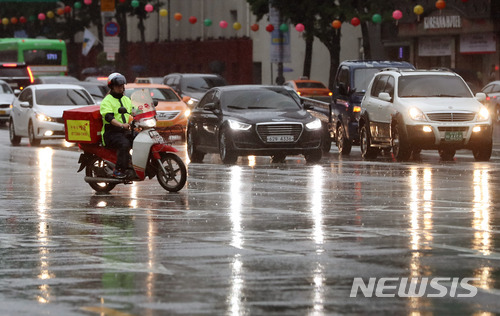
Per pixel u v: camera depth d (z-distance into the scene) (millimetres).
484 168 52438
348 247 25969
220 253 25250
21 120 79875
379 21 117625
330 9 121125
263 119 56406
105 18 126500
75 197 39688
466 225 30188
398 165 55031
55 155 66312
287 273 22344
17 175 50438
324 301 19422
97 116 41000
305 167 54125
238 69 183000
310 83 130875
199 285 21094
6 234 29266
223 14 186750
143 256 24984
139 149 40938
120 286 21062
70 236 28750
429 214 32969
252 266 23297
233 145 56531
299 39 169250
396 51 148500
